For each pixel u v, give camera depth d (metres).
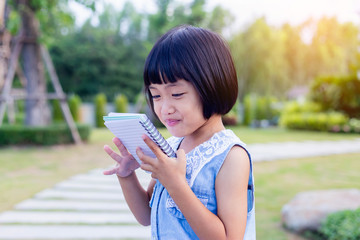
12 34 9.06
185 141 1.07
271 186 5.09
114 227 3.39
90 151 8.50
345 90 14.89
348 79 14.64
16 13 8.84
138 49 29.58
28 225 3.42
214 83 0.88
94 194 4.64
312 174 6.04
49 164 6.79
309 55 27.06
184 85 0.87
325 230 2.82
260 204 4.10
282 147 9.78
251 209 0.97
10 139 8.87
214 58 0.90
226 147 0.93
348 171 6.34
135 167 1.07
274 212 3.77
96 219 3.63
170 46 0.89
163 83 0.89
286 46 26.61
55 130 9.20
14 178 5.54
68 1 8.58
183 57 0.87
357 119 15.41
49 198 4.42
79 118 18.61
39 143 9.10
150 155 0.89
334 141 11.53
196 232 0.85
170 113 0.89
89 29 29.11
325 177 5.79
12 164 6.73
